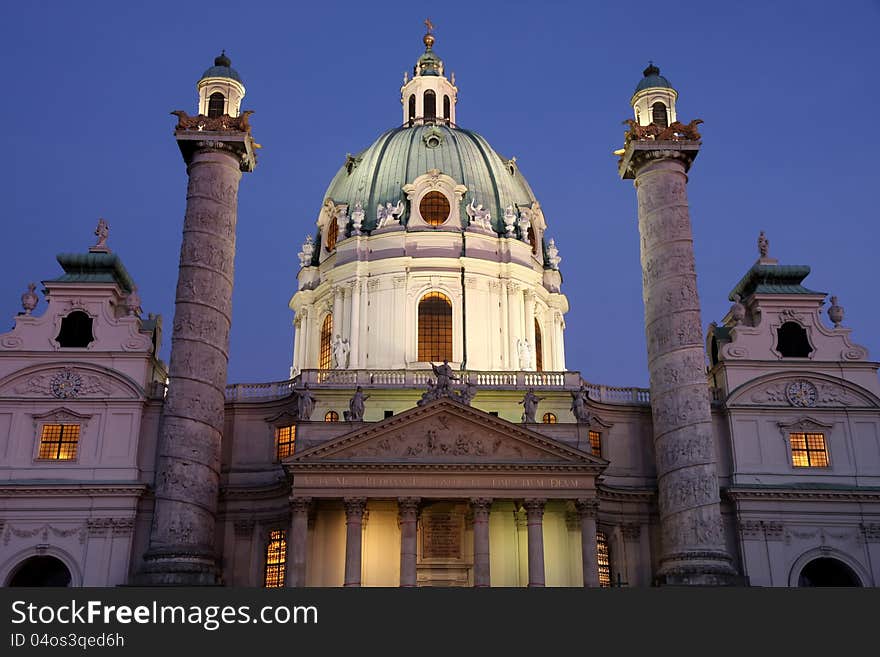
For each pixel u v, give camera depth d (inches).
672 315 2042.3
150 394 2198.6
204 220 2050.9
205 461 1926.7
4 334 2169.0
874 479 2176.4
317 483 1963.6
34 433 2114.9
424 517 2124.8
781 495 2134.6
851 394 2246.6
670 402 1998.0
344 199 2829.7
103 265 2309.3
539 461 1989.4
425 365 2507.4
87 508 2060.8
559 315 2802.7
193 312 1990.7
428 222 2691.9
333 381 2269.9
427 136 2856.8
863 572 2102.6
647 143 2126.0
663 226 2100.1
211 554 1898.4
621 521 2213.3
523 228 2746.1
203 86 2206.0
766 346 2288.4
